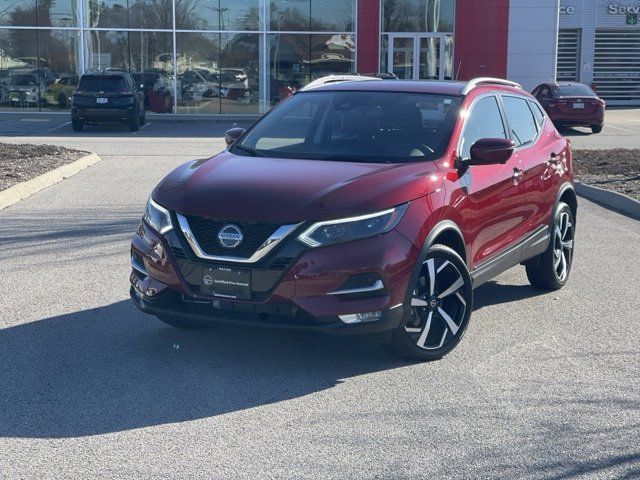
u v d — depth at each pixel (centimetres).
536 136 792
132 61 3312
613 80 4247
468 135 671
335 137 673
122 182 1411
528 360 618
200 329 673
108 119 2589
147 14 3278
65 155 1636
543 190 770
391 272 554
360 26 3362
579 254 962
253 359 609
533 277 807
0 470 440
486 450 469
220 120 3228
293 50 3359
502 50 3438
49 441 475
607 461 457
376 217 555
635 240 1038
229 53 3334
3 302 734
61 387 553
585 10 4178
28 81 3275
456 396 547
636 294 800
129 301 744
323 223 544
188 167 651
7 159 1527
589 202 1323
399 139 657
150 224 593
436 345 611
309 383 566
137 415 511
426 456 461
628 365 609
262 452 464
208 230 562
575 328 696
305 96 734
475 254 657
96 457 456
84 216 1112
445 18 3444
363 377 577
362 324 550
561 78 4253
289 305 546
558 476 440
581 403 538
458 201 622
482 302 775
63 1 3244
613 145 2266
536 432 494
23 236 989
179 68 3325
